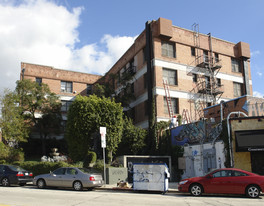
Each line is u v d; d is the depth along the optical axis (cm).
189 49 3094
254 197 1221
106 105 2217
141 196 1270
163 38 2923
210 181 1293
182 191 1334
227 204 1016
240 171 1279
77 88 4172
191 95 2970
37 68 3944
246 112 2130
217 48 3291
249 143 1650
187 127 2250
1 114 2531
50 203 995
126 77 3172
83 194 1300
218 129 1883
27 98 3169
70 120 2206
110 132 2164
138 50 3192
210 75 3130
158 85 2788
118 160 2162
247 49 3472
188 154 2195
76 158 2152
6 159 2452
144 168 1482
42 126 3322
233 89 3322
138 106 3122
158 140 2523
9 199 1089
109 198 1164
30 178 1730
